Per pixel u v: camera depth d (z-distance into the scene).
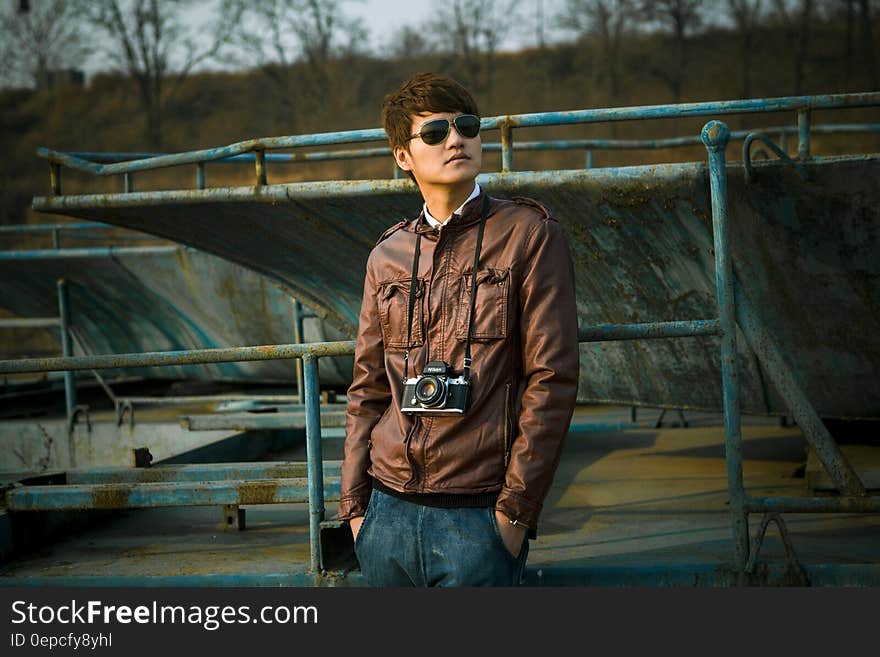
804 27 38.81
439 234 2.27
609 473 5.07
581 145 6.86
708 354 4.39
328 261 4.94
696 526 3.73
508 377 2.21
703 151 33.34
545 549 3.46
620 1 42.66
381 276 2.37
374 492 2.30
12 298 9.32
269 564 3.38
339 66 41.12
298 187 4.10
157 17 40.88
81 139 42.28
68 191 37.50
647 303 4.29
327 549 3.07
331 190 4.04
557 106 40.50
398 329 2.30
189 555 3.59
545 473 2.11
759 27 42.88
